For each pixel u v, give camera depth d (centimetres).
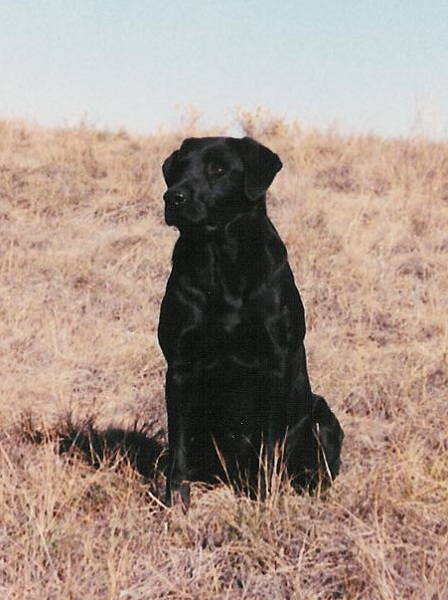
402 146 1354
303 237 982
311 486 517
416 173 1212
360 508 457
